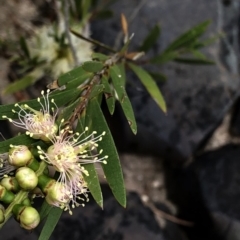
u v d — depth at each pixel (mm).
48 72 468
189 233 531
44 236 260
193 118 539
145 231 481
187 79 542
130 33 542
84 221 473
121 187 258
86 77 300
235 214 502
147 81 389
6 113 271
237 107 566
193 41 439
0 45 498
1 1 542
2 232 446
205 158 540
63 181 260
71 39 445
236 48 562
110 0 516
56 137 260
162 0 559
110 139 266
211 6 566
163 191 554
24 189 249
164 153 547
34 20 545
